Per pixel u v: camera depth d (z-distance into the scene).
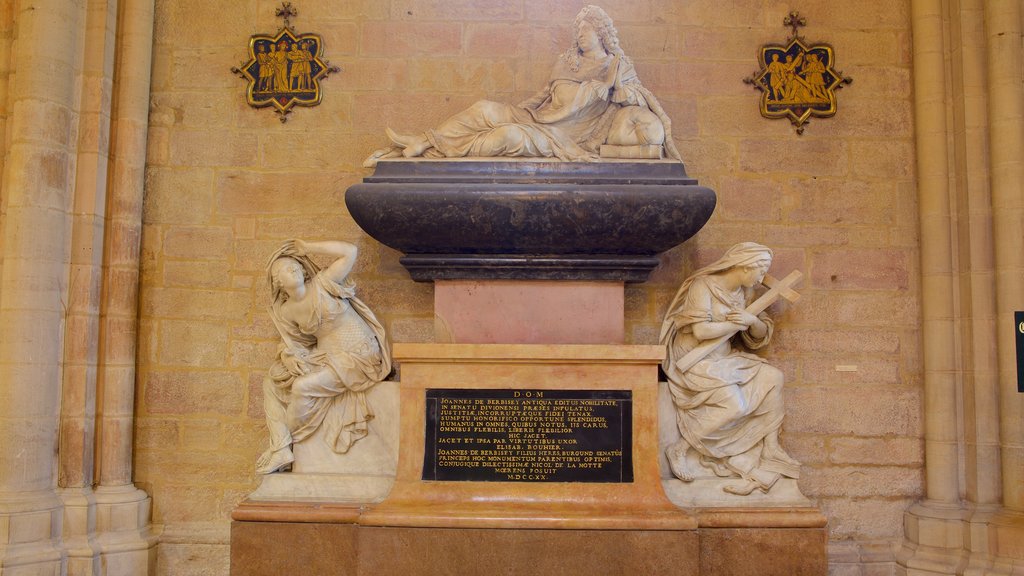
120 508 5.03
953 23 5.28
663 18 5.51
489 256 4.97
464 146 5.03
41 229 4.89
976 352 5.02
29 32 4.97
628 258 4.98
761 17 5.50
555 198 4.68
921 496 5.20
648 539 4.49
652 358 4.72
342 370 4.88
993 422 4.98
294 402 4.84
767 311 5.28
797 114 5.42
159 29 5.54
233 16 5.54
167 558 5.19
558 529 4.50
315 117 5.46
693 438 4.84
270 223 5.39
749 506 4.75
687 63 5.47
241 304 5.34
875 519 5.18
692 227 4.80
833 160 5.40
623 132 5.00
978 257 5.05
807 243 5.34
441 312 5.05
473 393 4.75
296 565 4.67
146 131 5.43
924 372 5.23
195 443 5.27
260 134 5.46
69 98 5.09
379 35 5.51
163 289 5.35
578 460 4.69
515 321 5.04
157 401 5.30
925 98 5.32
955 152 5.23
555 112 5.05
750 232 5.35
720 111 5.44
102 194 5.20
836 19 5.49
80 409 5.01
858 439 5.22
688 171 5.39
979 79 5.14
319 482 4.84
